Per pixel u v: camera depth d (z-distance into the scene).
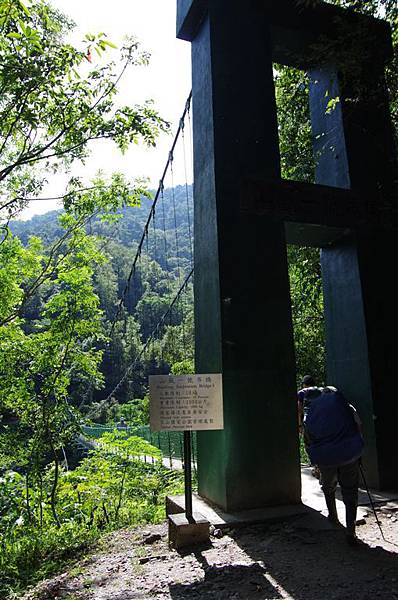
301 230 5.13
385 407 4.95
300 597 2.59
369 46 5.59
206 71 4.93
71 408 6.61
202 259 4.80
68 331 6.77
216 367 4.35
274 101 5.00
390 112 5.75
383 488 4.76
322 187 5.04
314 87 6.00
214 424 3.66
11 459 6.30
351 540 3.29
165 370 37.91
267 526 3.79
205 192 4.80
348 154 5.38
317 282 8.91
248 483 4.15
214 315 4.45
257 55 5.04
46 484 6.70
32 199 5.74
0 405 6.51
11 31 4.28
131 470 7.01
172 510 4.42
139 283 43.81
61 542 4.14
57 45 4.48
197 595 2.68
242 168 4.70
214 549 3.37
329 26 5.46
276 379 4.42
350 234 5.29
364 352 5.04
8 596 3.10
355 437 3.39
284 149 8.31
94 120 5.13
